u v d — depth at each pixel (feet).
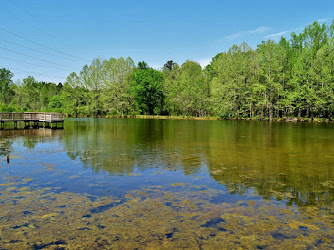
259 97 178.91
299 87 162.30
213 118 193.98
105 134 78.79
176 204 21.93
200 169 34.12
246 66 183.62
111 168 34.53
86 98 243.81
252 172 32.63
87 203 22.13
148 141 62.13
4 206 21.42
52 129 97.45
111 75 239.91
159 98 238.89
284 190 25.61
